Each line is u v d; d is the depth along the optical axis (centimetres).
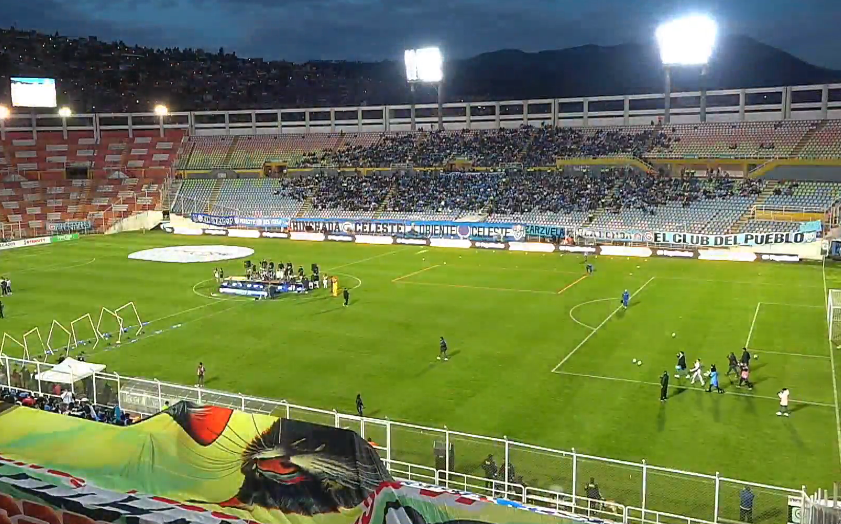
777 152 8406
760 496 2294
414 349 4047
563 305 5088
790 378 3466
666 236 7344
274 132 11769
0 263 7200
